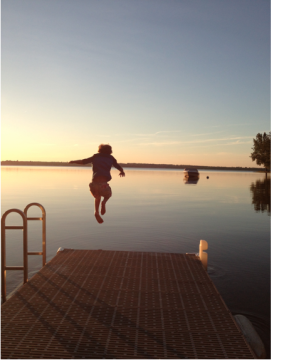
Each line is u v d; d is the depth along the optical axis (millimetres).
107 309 3846
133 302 4070
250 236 9898
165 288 4590
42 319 3553
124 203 18547
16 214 13758
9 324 3426
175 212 15055
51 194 22312
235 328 3414
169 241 9125
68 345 3020
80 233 10094
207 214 14523
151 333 3275
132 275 5145
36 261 7059
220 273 6449
